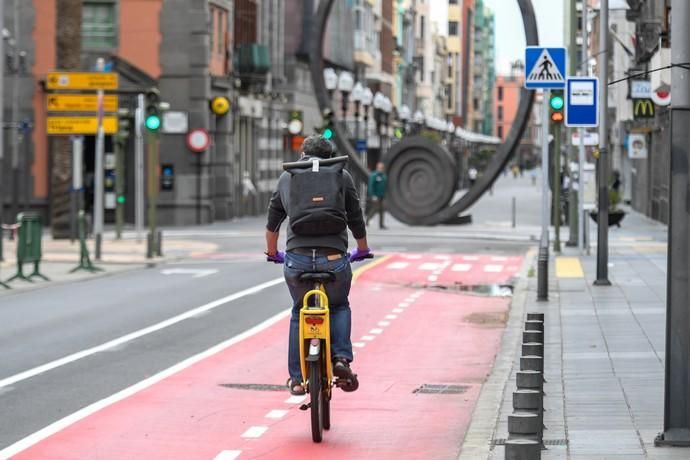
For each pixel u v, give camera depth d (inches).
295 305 951.6
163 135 4849.9
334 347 955.3
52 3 4746.6
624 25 4778.5
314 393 916.0
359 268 2736.2
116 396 1146.0
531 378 750.5
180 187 4862.2
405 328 1710.1
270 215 951.0
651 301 1930.4
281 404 1110.4
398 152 4471.0
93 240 3703.3
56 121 3299.7
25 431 982.4
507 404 1058.1
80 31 3663.9
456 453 901.8
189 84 4857.3
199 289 2268.7
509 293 2201.0
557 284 2231.8
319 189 924.6
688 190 867.4
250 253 3280.0
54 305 1987.0
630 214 5703.7
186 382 1235.2
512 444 677.9
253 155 5836.6
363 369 1342.3
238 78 5433.1
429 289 2282.2
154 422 1024.2
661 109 4537.4
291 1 6727.4
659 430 929.5
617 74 4758.9
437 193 4434.1
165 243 3673.7
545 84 1993.1
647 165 5285.4
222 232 4330.7
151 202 3058.6
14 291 2222.0
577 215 3316.9
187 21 4845.0
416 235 4097.0
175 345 1515.7
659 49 3253.0
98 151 3002.0
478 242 3737.7
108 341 1549.0
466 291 2241.6
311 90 7027.6
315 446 927.7
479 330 1683.1
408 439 956.0
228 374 1291.8
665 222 4613.7
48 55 4758.9
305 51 6717.5
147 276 2568.9
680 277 867.4
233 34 5511.8
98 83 3235.7
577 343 1462.8
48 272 2630.4
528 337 831.7
